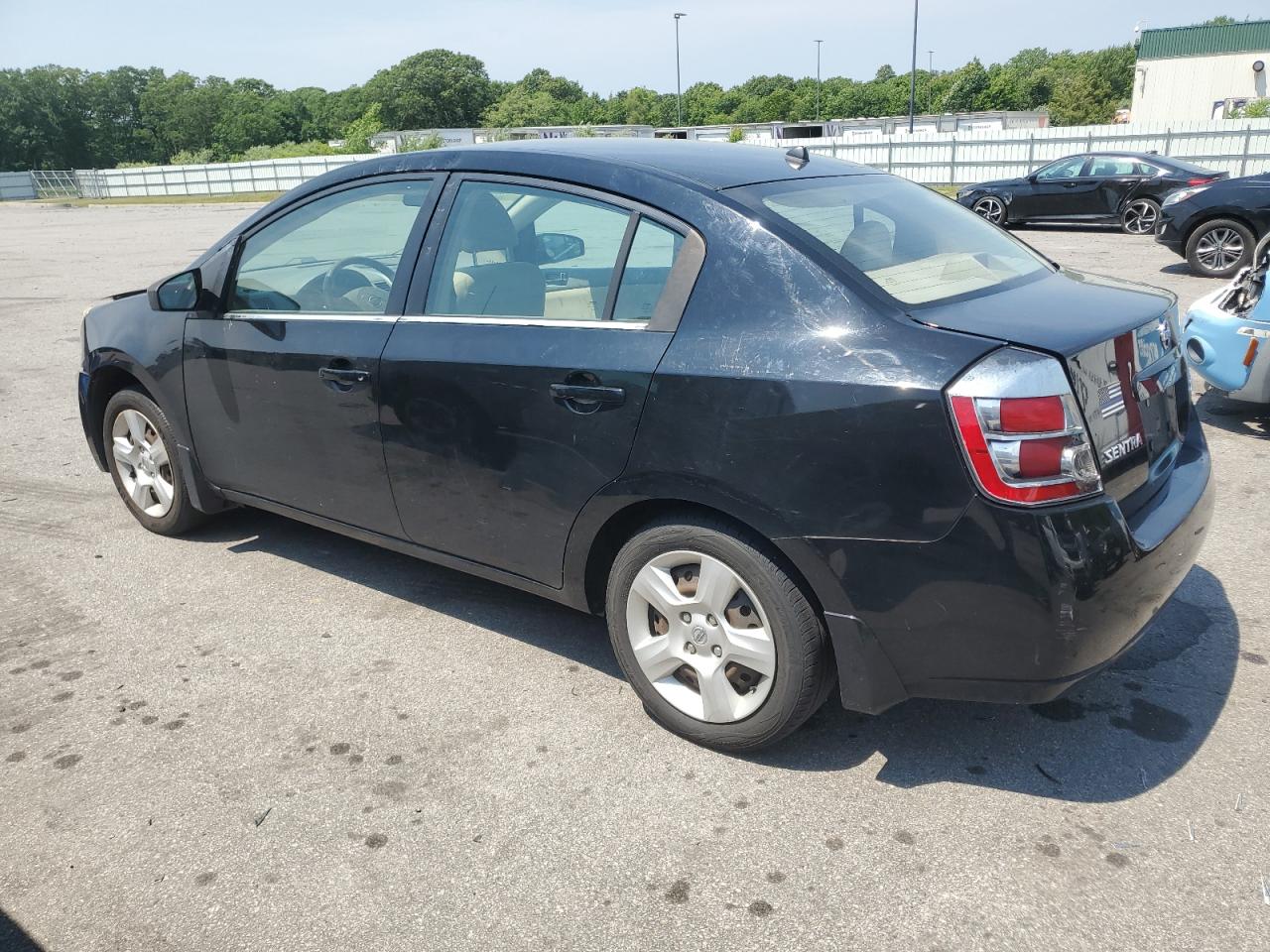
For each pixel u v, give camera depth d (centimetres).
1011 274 304
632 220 296
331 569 438
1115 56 11406
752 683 290
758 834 263
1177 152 2439
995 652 249
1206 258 1177
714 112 13888
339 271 367
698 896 242
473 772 294
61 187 5541
